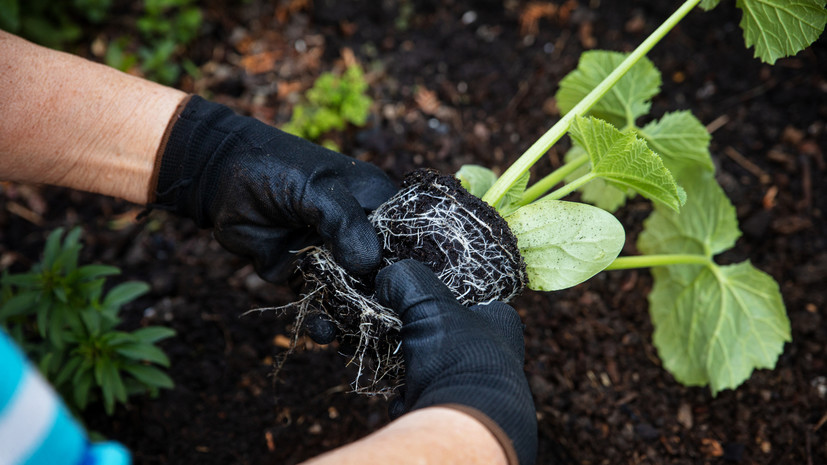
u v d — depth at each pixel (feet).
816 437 2.27
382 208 1.84
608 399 2.37
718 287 2.28
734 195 2.65
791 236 2.57
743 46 2.89
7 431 0.87
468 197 1.78
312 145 1.93
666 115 2.15
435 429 1.41
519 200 1.89
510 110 2.88
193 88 3.02
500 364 1.55
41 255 2.68
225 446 2.34
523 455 1.47
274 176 1.86
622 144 1.74
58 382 2.15
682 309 2.35
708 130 2.78
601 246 1.80
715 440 2.30
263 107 2.93
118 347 2.19
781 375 2.37
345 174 1.94
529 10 3.11
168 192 1.96
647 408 2.36
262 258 1.98
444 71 3.02
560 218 1.82
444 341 1.63
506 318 1.76
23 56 1.85
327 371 2.43
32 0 2.95
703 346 2.30
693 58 2.91
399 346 1.77
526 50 3.04
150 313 2.55
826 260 2.50
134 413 2.37
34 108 1.85
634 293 2.54
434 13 3.18
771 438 2.28
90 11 3.07
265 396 2.40
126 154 1.92
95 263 2.67
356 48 3.09
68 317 2.17
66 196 2.81
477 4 3.17
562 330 2.49
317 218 1.83
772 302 2.20
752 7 1.86
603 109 2.25
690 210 2.32
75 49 3.10
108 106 1.89
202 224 2.01
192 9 3.10
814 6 1.77
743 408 2.33
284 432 2.35
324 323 1.81
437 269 1.77
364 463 1.34
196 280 2.61
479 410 1.46
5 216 2.76
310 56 3.07
